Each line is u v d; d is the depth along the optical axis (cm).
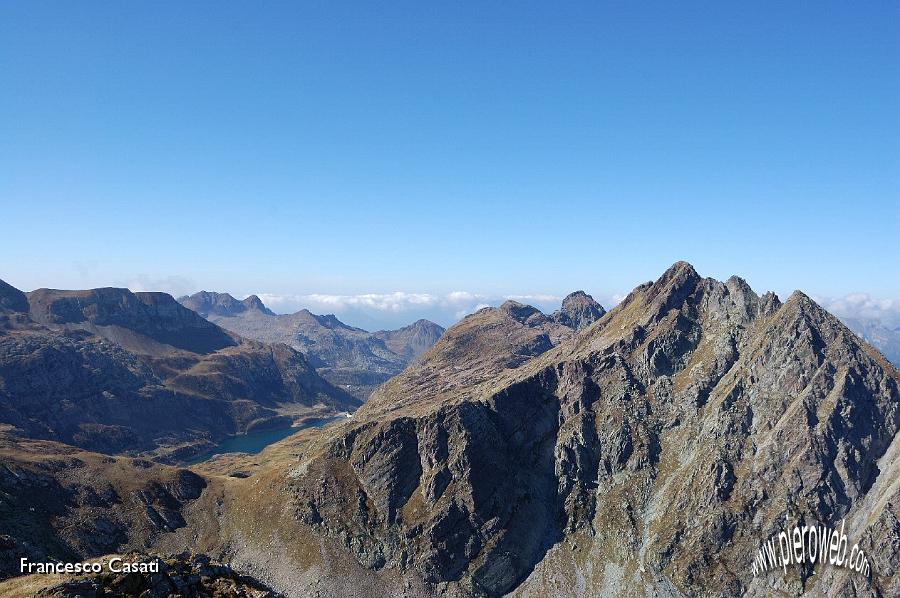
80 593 9862
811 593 19312
